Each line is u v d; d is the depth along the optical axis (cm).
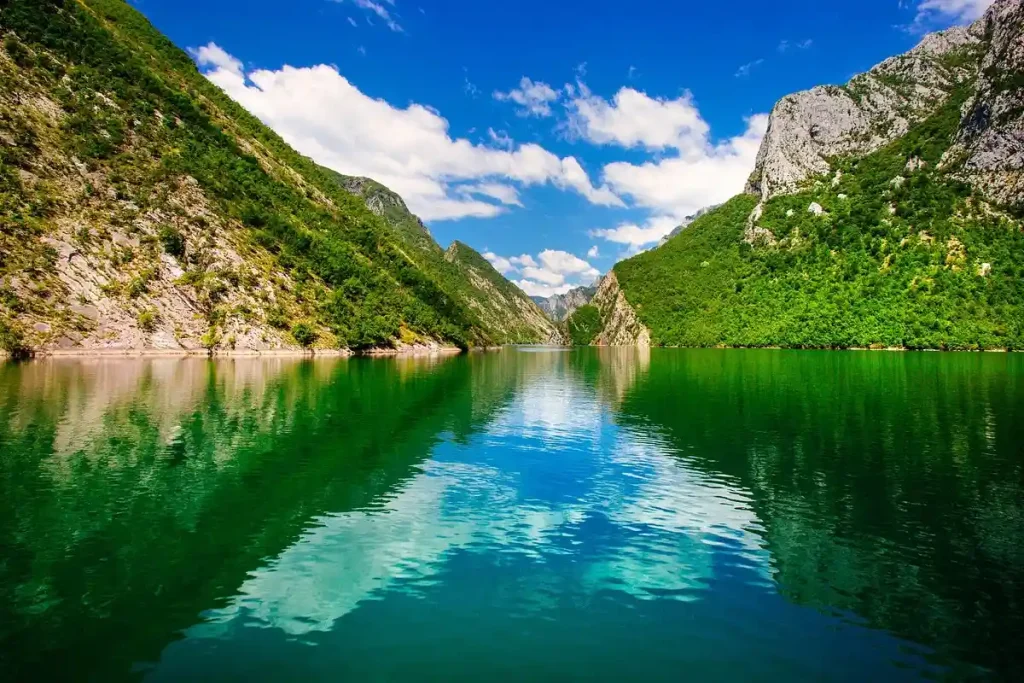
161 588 1265
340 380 5469
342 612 1177
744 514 1780
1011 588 1289
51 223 7306
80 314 7081
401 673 975
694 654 1041
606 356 13000
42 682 928
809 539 1577
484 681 955
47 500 1800
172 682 938
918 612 1195
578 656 1031
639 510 1816
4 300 6494
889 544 1544
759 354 12519
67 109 8631
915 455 2497
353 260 12056
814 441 2803
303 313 9525
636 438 2902
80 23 10394
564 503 1883
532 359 11531
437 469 2283
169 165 9388
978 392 4669
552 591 1280
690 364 9100
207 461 2302
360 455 2473
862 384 5416
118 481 2006
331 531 1617
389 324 11025
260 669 979
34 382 4472
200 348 7875
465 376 6481
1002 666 1005
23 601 1195
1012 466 2306
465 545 1533
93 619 1131
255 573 1348
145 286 7806
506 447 2688
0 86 7750
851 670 994
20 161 7431
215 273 8656
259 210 10469
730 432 3047
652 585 1309
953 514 1762
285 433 2877
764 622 1155
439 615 1170
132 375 5166
